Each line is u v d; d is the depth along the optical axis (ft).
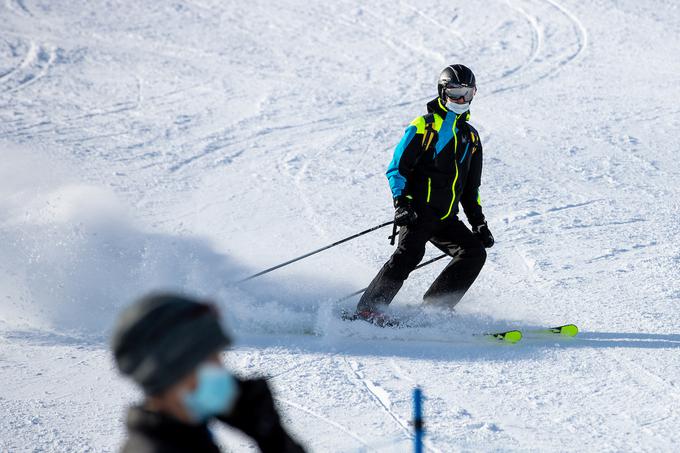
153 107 170.91
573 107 169.37
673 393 51.31
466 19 255.29
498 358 58.65
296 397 51.26
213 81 193.47
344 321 65.77
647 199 110.52
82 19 245.24
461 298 68.80
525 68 207.72
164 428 14.92
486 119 160.97
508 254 87.97
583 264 83.51
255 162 133.69
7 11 248.32
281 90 186.29
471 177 67.72
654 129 151.43
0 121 156.56
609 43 227.81
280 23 250.37
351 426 46.65
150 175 125.08
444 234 67.77
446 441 44.09
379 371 56.08
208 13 258.37
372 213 107.04
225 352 59.98
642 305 70.59
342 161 134.00
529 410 48.83
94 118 161.48
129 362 14.61
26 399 51.47
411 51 226.17
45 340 63.46
